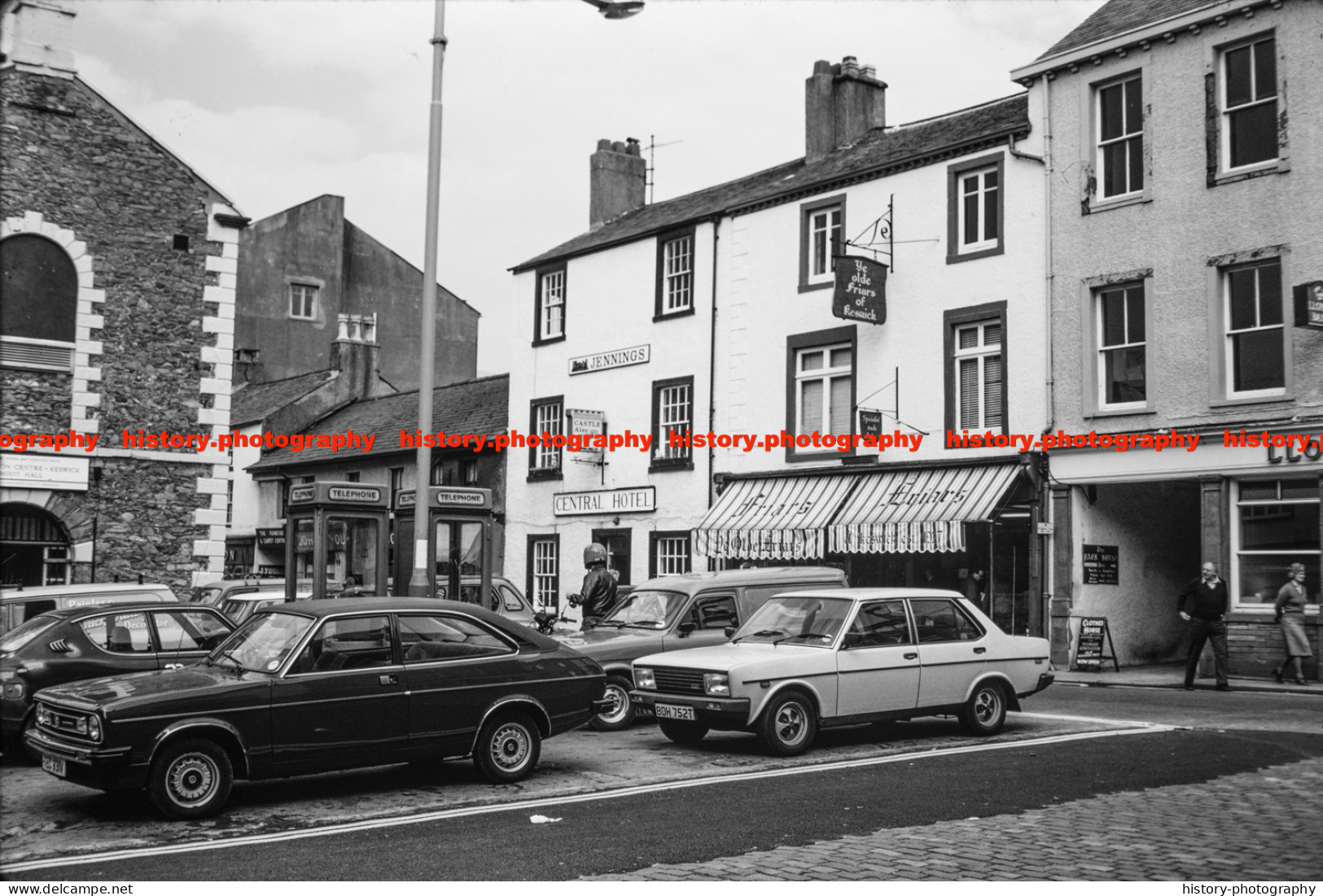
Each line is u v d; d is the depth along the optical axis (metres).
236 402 45.84
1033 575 20.97
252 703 9.25
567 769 11.05
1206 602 17.77
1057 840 7.75
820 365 25.16
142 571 22.19
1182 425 19.45
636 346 29.05
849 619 12.20
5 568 21.30
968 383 22.53
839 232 25.00
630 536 28.41
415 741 9.94
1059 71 21.47
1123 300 20.53
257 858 7.61
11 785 10.77
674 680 12.04
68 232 21.77
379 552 17.89
